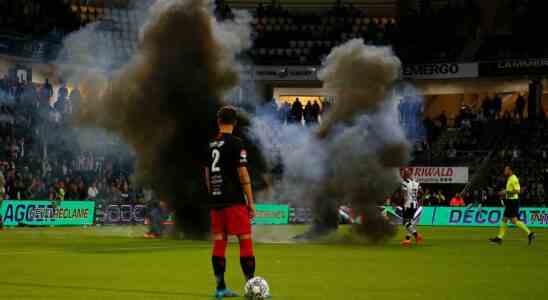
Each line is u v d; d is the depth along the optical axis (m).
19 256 26.31
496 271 22.19
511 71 74.50
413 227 36.12
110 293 16.17
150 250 30.11
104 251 29.16
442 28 80.19
